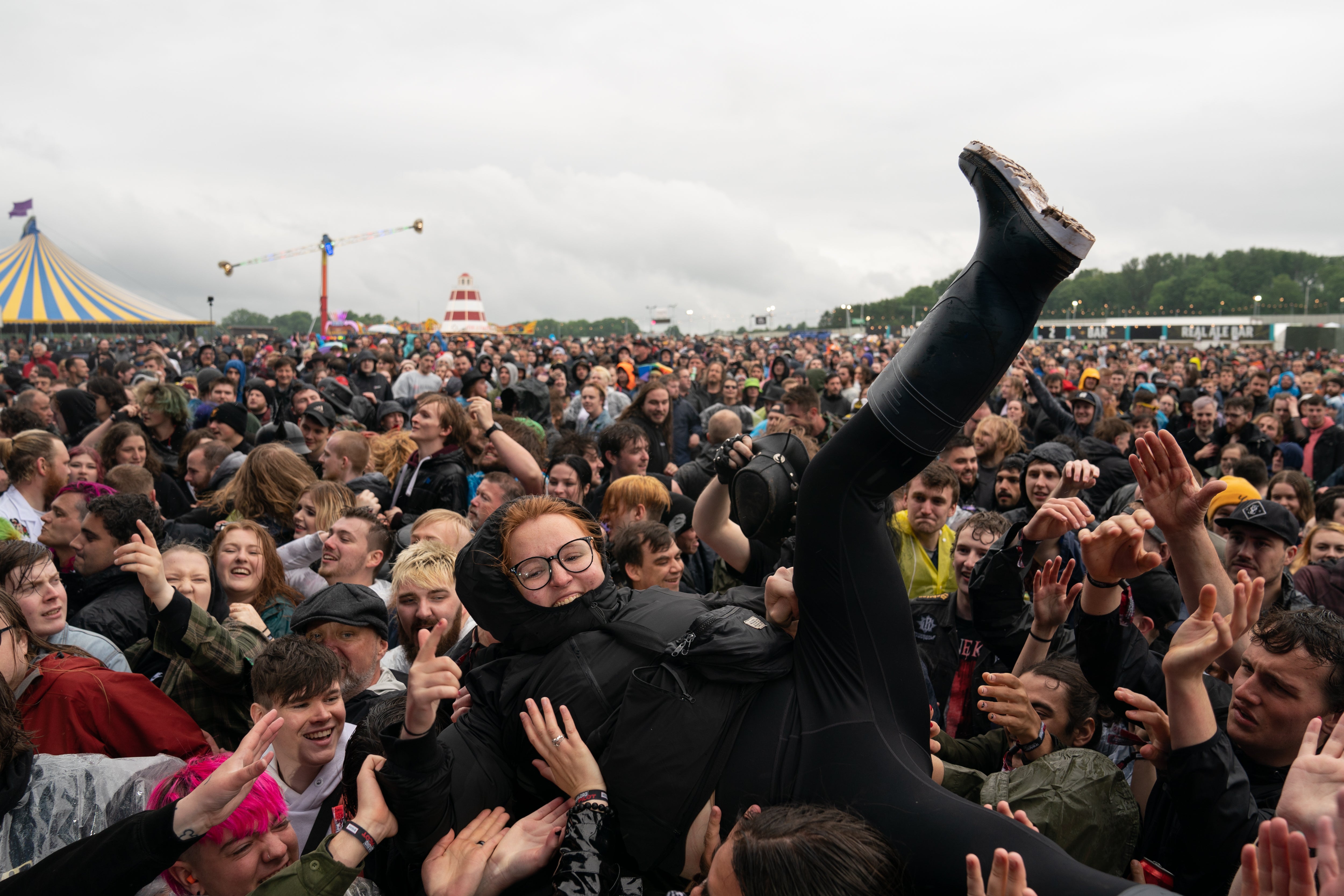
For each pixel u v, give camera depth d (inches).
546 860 71.1
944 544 177.2
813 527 71.7
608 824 68.6
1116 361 1085.8
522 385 357.7
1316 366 1027.3
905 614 73.5
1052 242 64.1
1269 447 329.1
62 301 2010.3
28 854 79.9
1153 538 148.3
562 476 205.5
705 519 118.4
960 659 136.9
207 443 253.1
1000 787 83.9
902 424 68.2
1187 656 72.4
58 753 99.0
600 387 366.3
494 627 77.4
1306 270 6446.9
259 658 102.3
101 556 149.3
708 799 70.4
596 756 71.6
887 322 4136.3
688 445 382.3
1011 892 55.2
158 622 115.0
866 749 67.8
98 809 83.3
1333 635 79.0
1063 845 78.1
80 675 102.8
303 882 67.5
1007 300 66.3
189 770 78.6
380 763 72.0
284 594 157.5
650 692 70.4
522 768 77.4
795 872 55.7
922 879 62.7
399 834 73.1
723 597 91.6
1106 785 81.2
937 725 107.1
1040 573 102.5
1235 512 130.0
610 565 150.4
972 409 68.6
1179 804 73.4
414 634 135.0
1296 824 58.2
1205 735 72.5
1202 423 346.6
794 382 418.9
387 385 525.3
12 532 171.3
